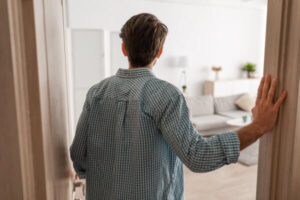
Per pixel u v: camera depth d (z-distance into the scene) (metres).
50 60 0.84
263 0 7.03
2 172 0.61
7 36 0.56
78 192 2.63
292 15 0.79
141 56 0.88
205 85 7.43
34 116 0.67
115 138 0.88
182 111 0.82
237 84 7.51
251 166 3.99
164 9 6.68
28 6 0.62
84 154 0.99
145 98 0.84
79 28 5.32
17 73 0.60
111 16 6.11
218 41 7.53
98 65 5.46
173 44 6.91
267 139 0.90
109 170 0.92
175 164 0.94
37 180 0.70
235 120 5.08
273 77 0.84
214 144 0.79
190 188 3.38
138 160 0.85
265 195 0.93
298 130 0.82
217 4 7.31
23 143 0.63
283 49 0.81
